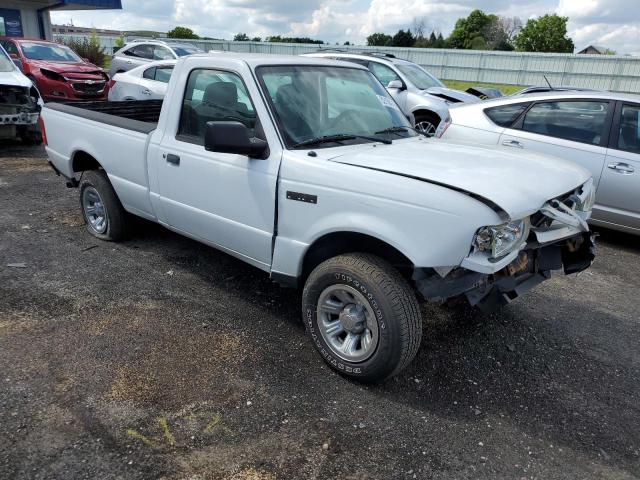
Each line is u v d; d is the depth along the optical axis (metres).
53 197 6.77
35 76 12.70
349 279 3.01
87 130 4.97
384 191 2.88
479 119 6.61
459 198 2.69
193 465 2.52
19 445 2.58
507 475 2.57
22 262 4.70
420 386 3.22
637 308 4.50
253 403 2.97
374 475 2.52
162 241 5.39
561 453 2.74
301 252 3.31
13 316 3.75
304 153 3.32
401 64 11.28
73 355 3.33
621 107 5.73
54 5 21.28
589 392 3.27
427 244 2.75
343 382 3.21
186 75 4.04
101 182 5.03
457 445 2.75
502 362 3.55
